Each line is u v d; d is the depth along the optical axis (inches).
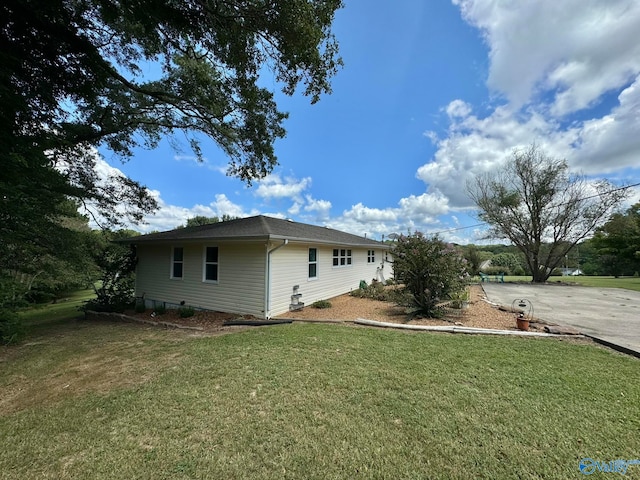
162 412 110.0
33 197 227.8
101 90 274.1
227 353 174.9
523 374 136.6
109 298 356.2
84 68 234.7
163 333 239.5
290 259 324.5
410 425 97.3
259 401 115.7
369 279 604.7
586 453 82.7
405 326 232.1
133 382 139.6
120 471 80.0
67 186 274.5
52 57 215.3
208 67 285.9
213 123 355.3
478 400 112.7
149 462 83.1
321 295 395.2
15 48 196.7
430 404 110.3
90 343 215.5
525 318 233.9
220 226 381.4
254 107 306.3
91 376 150.4
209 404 114.4
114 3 196.9
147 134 382.6
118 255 377.7
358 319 263.0
